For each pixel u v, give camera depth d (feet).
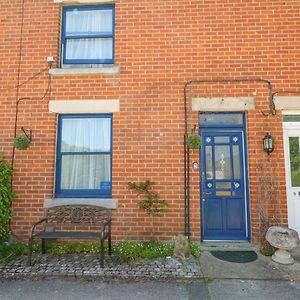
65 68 22.11
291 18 21.85
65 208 20.47
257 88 21.36
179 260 18.26
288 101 21.12
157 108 21.57
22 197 21.34
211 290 15.14
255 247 20.18
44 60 22.40
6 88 22.29
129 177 21.18
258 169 20.75
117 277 16.28
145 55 22.06
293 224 21.08
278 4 22.00
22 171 21.53
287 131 21.77
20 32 22.77
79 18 23.49
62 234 18.28
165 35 22.15
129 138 21.44
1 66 22.52
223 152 21.89
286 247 17.65
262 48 21.67
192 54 21.89
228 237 21.27
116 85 21.88
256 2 22.08
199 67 21.74
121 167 21.27
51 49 22.53
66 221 20.24
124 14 22.52
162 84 21.74
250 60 21.62
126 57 22.12
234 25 21.98
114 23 22.99
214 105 21.30
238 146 21.88
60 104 21.85
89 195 21.71
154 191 20.95
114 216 20.92
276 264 17.88
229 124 21.86
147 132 21.43
